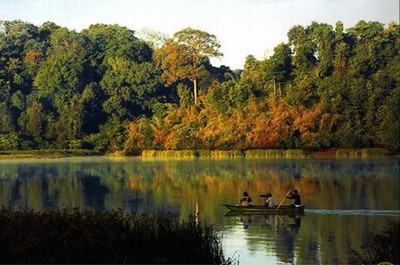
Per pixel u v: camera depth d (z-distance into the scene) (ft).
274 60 325.83
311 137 287.48
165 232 63.21
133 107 338.95
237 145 298.76
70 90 339.16
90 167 252.83
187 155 298.97
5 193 169.27
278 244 88.84
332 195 151.02
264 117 299.58
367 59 314.96
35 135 321.32
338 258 78.18
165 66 351.05
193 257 60.29
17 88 345.92
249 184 180.14
